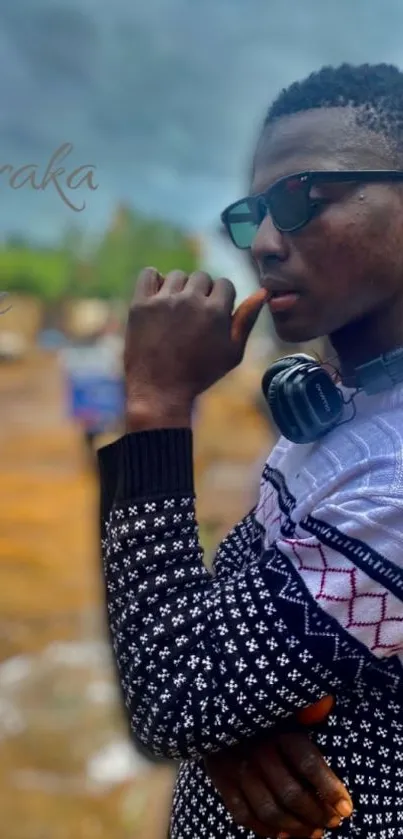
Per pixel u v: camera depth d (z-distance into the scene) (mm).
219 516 8273
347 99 1264
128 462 1306
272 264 1299
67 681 4918
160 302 1344
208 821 1391
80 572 7930
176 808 1478
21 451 15023
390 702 1266
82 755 4102
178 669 1208
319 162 1248
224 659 1179
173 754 1239
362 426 1282
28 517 10297
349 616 1167
